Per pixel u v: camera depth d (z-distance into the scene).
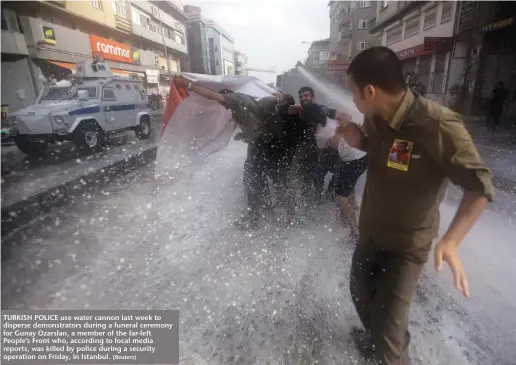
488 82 12.48
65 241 2.72
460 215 1.08
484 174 1.04
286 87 11.99
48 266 2.32
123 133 9.55
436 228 1.29
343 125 1.59
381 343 1.29
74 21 18.19
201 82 3.91
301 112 3.02
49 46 15.77
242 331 1.67
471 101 12.74
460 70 14.05
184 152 4.17
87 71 8.76
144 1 24.77
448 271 2.16
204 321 1.73
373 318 1.34
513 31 11.67
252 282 2.06
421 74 16.94
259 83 4.20
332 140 2.94
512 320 1.71
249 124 3.11
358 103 1.27
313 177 3.12
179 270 2.21
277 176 3.15
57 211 3.43
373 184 1.34
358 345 1.56
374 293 1.38
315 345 1.58
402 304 1.29
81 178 4.79
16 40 13.95
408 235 1.25
